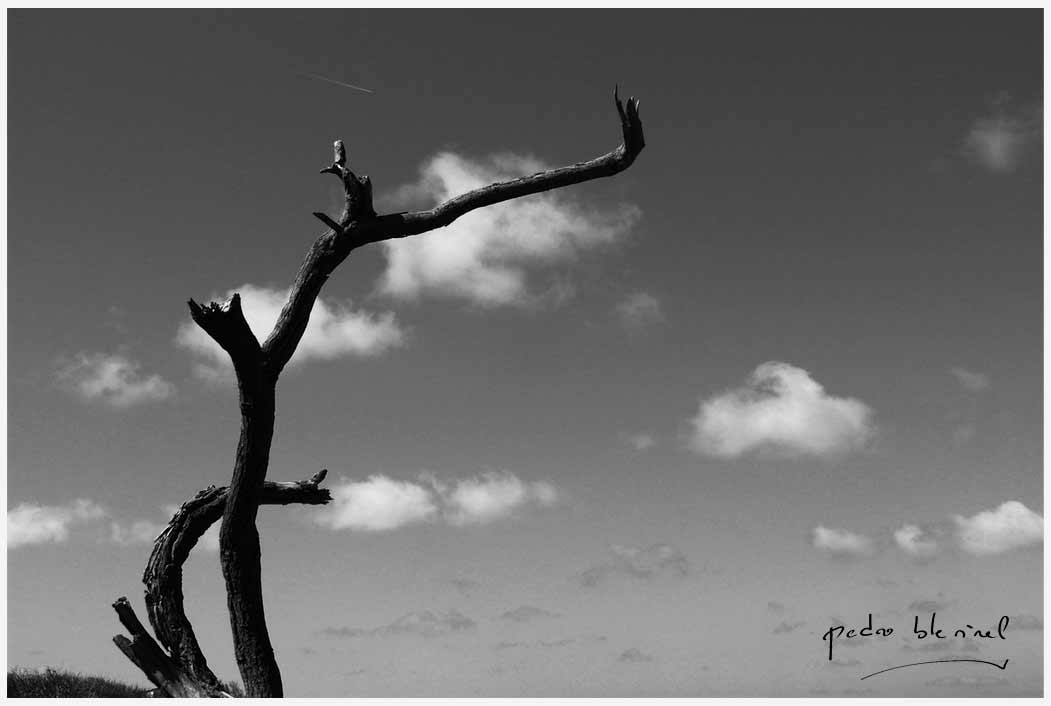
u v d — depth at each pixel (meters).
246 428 8.60
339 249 9.05
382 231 9.08
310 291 8.96
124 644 9.09
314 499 9.99
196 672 9.08
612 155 9.45
